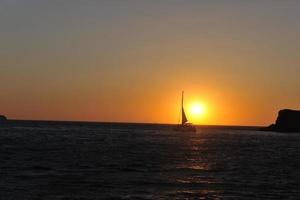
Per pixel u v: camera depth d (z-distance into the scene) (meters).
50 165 52.91
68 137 124.19
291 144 117.69
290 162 64.50
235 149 90.88
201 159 65.50
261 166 58.03
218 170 52.34
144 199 34.25
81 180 41.94
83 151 75.00
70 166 52.47
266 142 125.62
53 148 80.06
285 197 35.78
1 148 76.19
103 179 42.94
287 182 43.47
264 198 35.31
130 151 77.25
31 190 36.41
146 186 39.69
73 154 68.69
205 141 121.81
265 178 46.06
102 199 33.88
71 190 36.88
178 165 56.31
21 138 111.12
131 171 49.47
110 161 59.03
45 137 120.31
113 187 38.78
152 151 78.44
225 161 63.59
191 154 74.12
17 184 38.94
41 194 34.97
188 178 44.94
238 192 37.66
